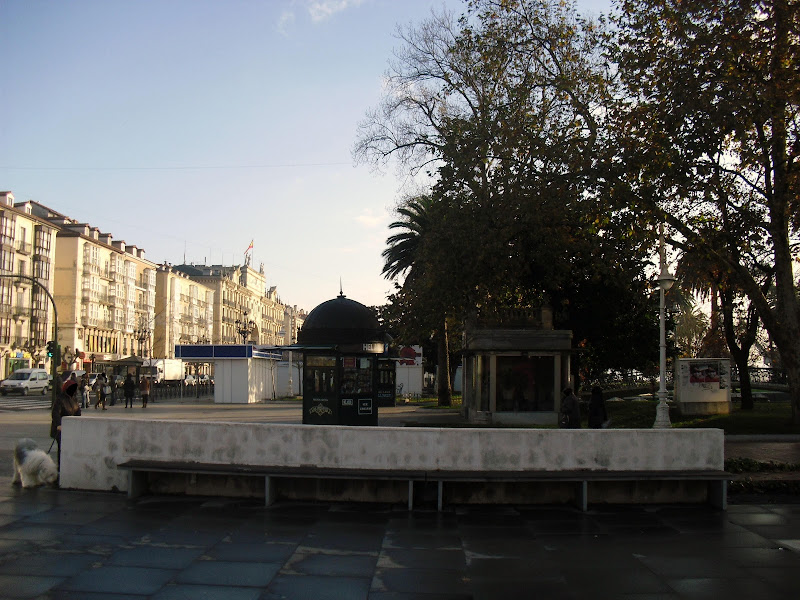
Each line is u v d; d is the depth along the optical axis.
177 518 8.97
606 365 33.06
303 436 10.05
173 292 102.00
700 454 10.12
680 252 22.89
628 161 20.03
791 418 22.36
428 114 28.19
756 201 22.05
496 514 9.47
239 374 43.44
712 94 18.44
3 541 7.75
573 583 6.55
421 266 28.92
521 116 22.44
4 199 66.69
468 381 29.22
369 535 8.26
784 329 21.47
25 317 67.38
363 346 20.44
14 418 28.72
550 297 28.94
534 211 21.94
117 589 6.18
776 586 6.49
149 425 10.41
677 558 7.41
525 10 23.44
